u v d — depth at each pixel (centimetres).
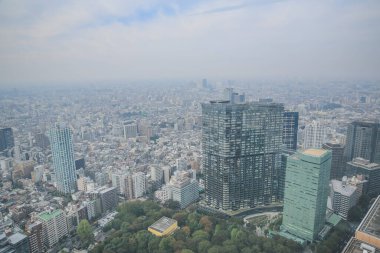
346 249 19062
